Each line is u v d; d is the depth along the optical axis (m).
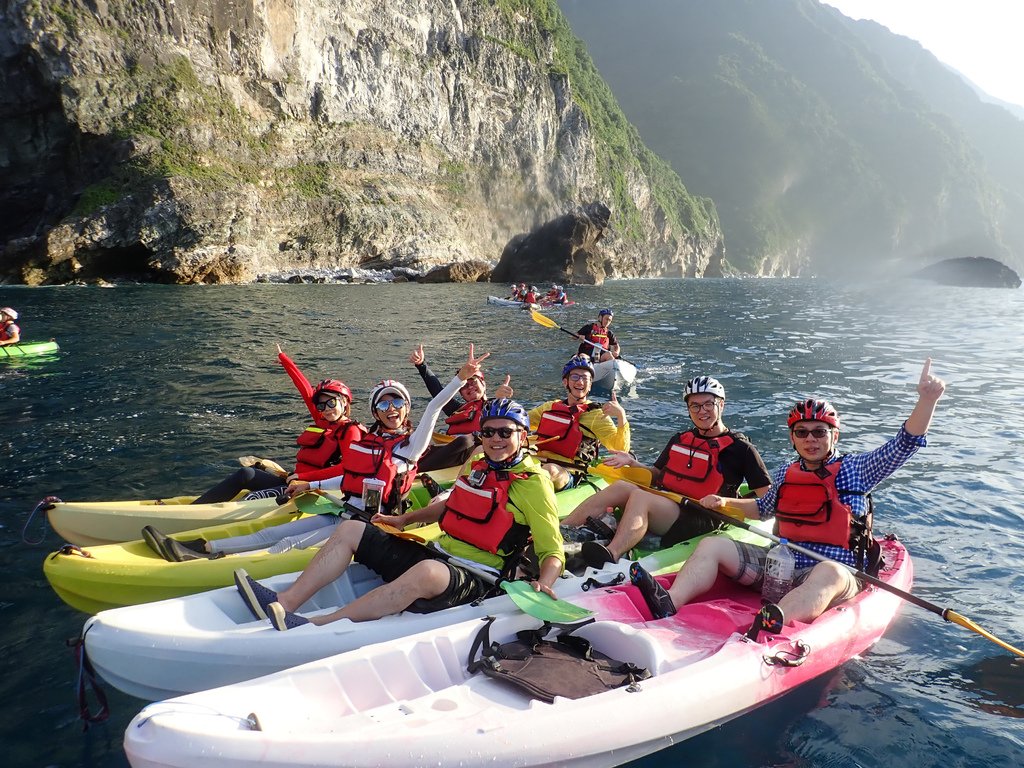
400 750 2.83
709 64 151.38
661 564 4.64
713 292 42.59
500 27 57.81
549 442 6.09
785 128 137.12
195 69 35.59
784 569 4.23
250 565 4.44
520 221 57.72
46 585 4.77
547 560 3.98
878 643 4.25
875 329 20.92
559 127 62.50
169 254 31.61
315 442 5.68
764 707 3.66
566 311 25.31
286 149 40.19
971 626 3.77
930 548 5.57
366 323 18.89
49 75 30.91
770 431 8.75
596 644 3.81
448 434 6.84
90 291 26.53
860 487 4.24
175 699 2.99
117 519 5.19
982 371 13.44
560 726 3.05
